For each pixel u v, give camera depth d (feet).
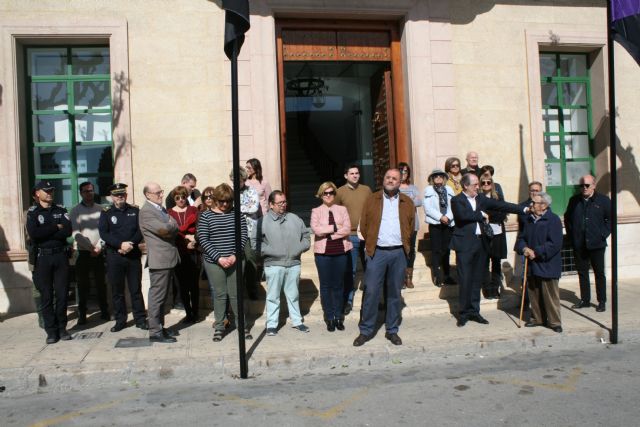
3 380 16.81
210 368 17.88
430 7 30.01
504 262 29.86
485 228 22.38
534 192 22.44
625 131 32.37
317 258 21.90
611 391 15.20
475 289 22.44
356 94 35.32
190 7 27.84
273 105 28.45
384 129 32.27
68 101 27.78
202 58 27.86
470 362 18.67
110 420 14.19
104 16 27.04
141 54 27.37
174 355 18.81
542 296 21.34
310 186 44.09
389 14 29.89
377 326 22.47
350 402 15.03
